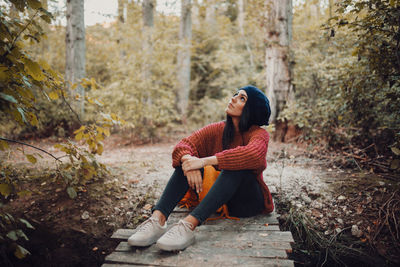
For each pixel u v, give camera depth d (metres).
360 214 2.59
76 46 6.46
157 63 6.54
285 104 5.54
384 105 3.54
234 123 2.32
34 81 1.91
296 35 6.34
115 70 6.43
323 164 3.87
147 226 1.94
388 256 2.20
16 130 5.66
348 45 3.62
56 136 6.09
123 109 6.12
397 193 2.70
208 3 9.58
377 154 3.65
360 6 2.44
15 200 2.76
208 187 2.27
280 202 2.86
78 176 2.90
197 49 11.49
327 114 4.45
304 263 2.26
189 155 2.14
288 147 4.99
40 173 3.24
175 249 1.82
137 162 4.25
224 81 9.73
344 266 2.21
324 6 6.14
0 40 1.60
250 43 9.41
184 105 9.48
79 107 5.93
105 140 6.68
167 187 2.13
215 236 2.03
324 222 2.58
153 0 8.55
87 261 2.26
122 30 7.23
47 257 2.27
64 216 2.62
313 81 5.13
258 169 2.15
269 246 1.88
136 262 1.74
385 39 2.67
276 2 5.45
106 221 2.61
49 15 1.74
